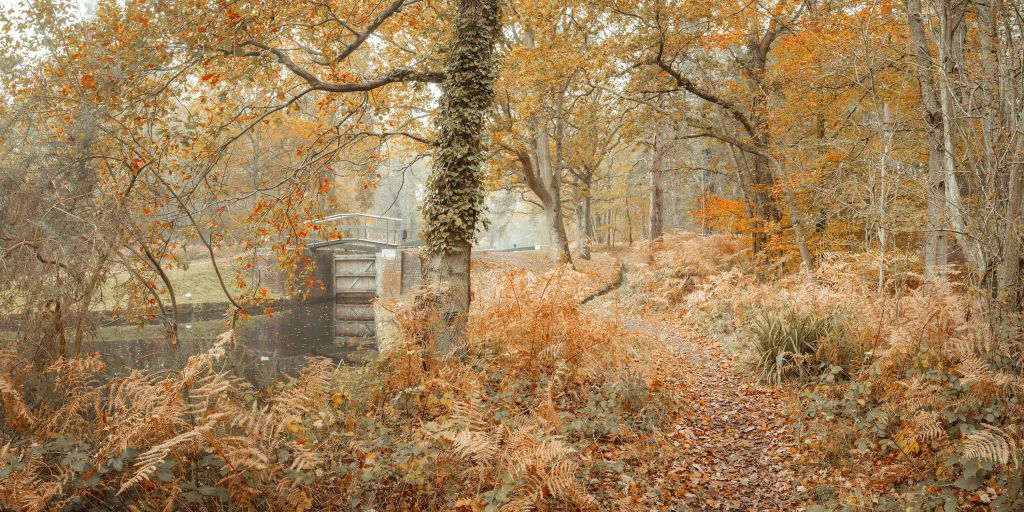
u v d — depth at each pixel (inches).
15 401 144.6
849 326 293.4
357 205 1374.3
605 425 225.1
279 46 365.4
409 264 916.6
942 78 255.9
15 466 119.2
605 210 1467.8
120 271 221.6
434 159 317.1
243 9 291.9
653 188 893.2
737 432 242.7
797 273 519.2
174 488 127.7
